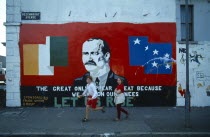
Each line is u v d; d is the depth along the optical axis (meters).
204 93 10.24
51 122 7.48
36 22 10.07
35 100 10.05
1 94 12.45
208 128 6.71
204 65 10.27
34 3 10.06
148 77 10.17
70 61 10.11
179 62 10.20
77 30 10.12
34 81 10.05
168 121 7.60
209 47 10.28
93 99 7.57
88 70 10.12
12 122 7.47
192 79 10.23
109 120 7.78
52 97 10.08
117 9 10.16
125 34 10.15
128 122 7.46
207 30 10.42
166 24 10.23
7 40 10.01
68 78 10.09
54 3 10.09
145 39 10.18
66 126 6.98
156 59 10.18
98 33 10.14
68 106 10.09
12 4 10.02
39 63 10.05
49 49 10.08
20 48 10.02
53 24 10.10
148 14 10.20
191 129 6.61
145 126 6.95
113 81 10.14
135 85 10.15
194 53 10.25
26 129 6.63
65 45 10.10
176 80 10.18
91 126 6.98
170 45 10.21
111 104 10.11
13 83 10.02
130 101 10.15
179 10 10.27
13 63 10.02
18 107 9.99
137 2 10.19
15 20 10.04
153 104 10.16
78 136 6.17
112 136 6.16
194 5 10.40
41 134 6.20
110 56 10.15
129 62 10.16
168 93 10.18
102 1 10.15
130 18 10.18
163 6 10.23
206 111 9.28
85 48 10.14
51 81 10.07
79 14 10.12
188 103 6.82
